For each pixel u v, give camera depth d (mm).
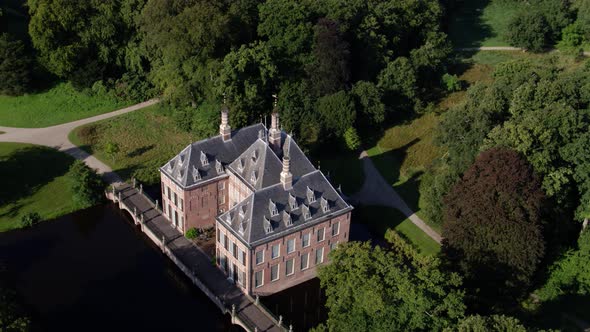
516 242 91375
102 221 113938
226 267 98438
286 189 95062
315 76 142125
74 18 147375
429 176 121188
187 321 93688
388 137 141625
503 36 186875
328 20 142500
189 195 103188
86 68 150000
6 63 144500
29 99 148750
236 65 134625
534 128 102750
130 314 94188
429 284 77500
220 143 107188
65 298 96188
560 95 114312
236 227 93375
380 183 125875
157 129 140125
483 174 96812
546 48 182500
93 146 133250
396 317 77062
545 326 92750
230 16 142375
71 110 146000
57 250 106125
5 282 98000
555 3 179875
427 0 174875
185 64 141500
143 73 155625
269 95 140250
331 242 99812
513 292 95250
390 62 151125
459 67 172250
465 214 95688
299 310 95125
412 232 111562
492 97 118438
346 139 133250
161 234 106875
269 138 103562
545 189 100250
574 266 97750
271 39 146875
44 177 122812
